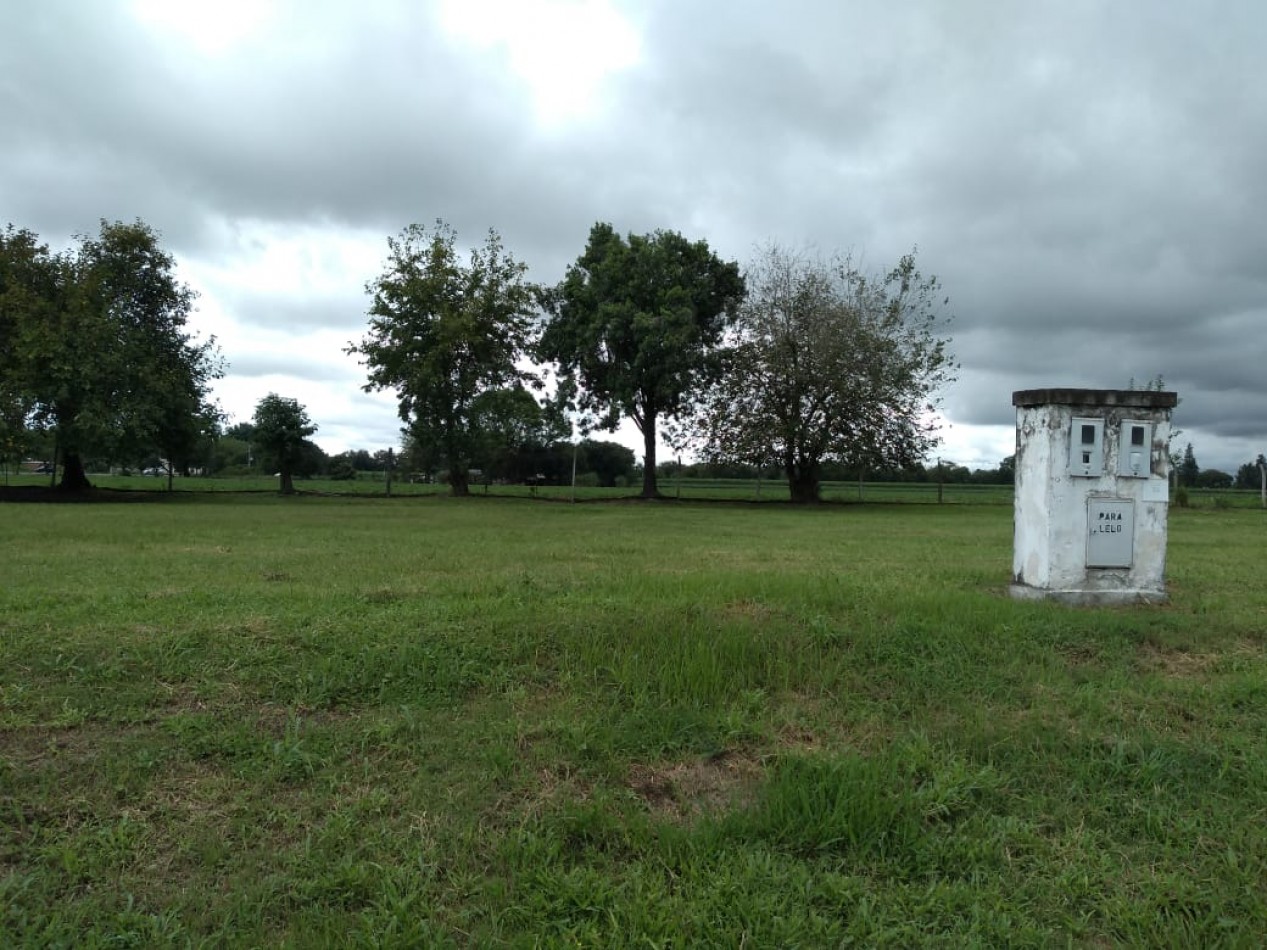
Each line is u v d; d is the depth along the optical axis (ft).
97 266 98.63
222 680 16.40
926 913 10.61
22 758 13.33
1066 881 11.32
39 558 33.73
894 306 105.60
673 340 101.40
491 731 14.97
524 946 9.65
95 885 10.68
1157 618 23.86
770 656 18.74
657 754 14.55
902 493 140.46
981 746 15.25
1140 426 27.14
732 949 9.80
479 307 107.76
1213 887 11.32
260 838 11.76
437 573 30.09
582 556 37.35
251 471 200.13
